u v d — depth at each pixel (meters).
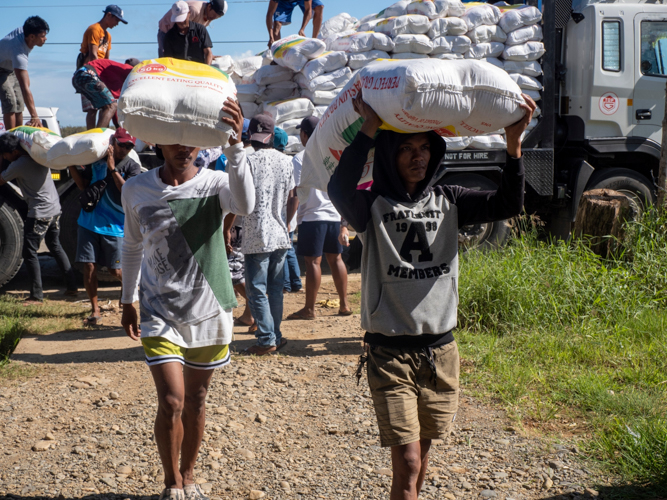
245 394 4.28
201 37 7.65
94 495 3.03
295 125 7.43
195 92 2.49
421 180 2.49
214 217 2.75
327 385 4.45
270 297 5.21
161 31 8.09
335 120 3.15
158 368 2.62
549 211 8.71
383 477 3.21
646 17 8.20
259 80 7.61
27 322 6.10
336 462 3.38
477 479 3.16
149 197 2.69
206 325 2.75
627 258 6.46
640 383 4.24
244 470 3.30
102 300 7.22
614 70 8.20
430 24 7.40
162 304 2.69
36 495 3.02
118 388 4.42
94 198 5.88
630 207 6.67
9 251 7.26
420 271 2.42
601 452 3.35
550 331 5.32
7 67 7.60
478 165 7.78
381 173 2.45
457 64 2.43
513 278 5.75
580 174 8.24
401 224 2.42
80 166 6.34
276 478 3.21
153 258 2.71
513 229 7.82
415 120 2.36
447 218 2.50
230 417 3.92
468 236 7.97
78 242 6.02
